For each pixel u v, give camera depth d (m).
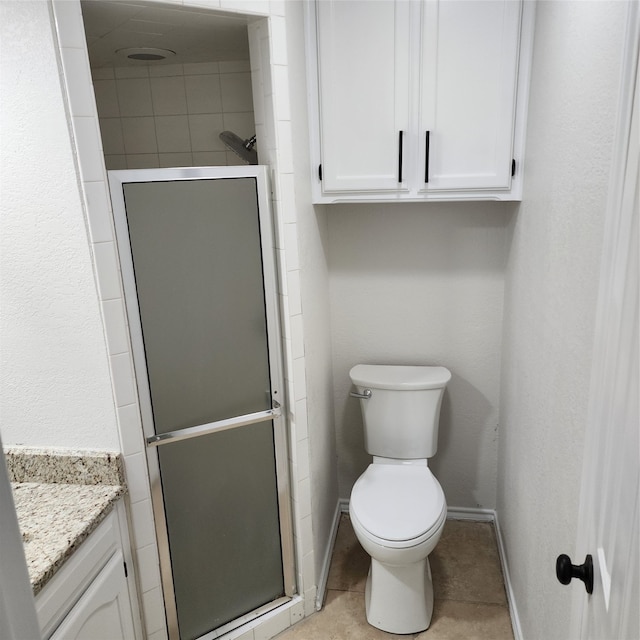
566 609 1.30
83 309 1.60
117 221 1.60
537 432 1.68
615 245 0.86
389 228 2.53
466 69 1.99
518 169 2.07
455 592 2.34
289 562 2.18
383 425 2.46
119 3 1.46
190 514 1.93
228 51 2.07
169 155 2.36
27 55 1.41
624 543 0.73
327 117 2.10
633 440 0.70
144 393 1.74
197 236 1.73
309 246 2.12
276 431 2.02
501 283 2.51
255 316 1.89
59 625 1.40
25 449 1.74
